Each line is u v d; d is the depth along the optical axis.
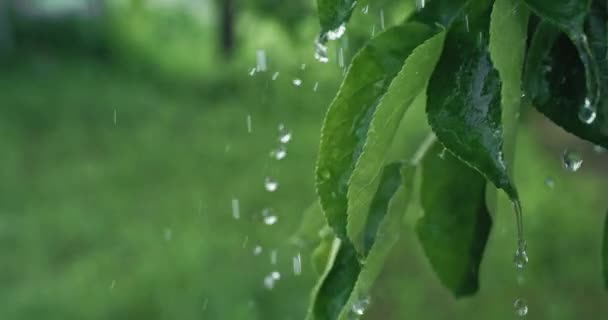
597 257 7.19
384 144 0.84
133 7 4.91
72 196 9.42
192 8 18.30
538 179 8.73
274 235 8.05
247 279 7.05
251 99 12.00
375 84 0.84
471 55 0.83
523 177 8.80
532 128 9.89
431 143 1.14
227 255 7.59
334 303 0.93
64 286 7.13
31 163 10.63
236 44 13.71
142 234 8.16
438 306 6.48
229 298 6.72
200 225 8.42
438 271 1.19
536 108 0.90
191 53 16.84
